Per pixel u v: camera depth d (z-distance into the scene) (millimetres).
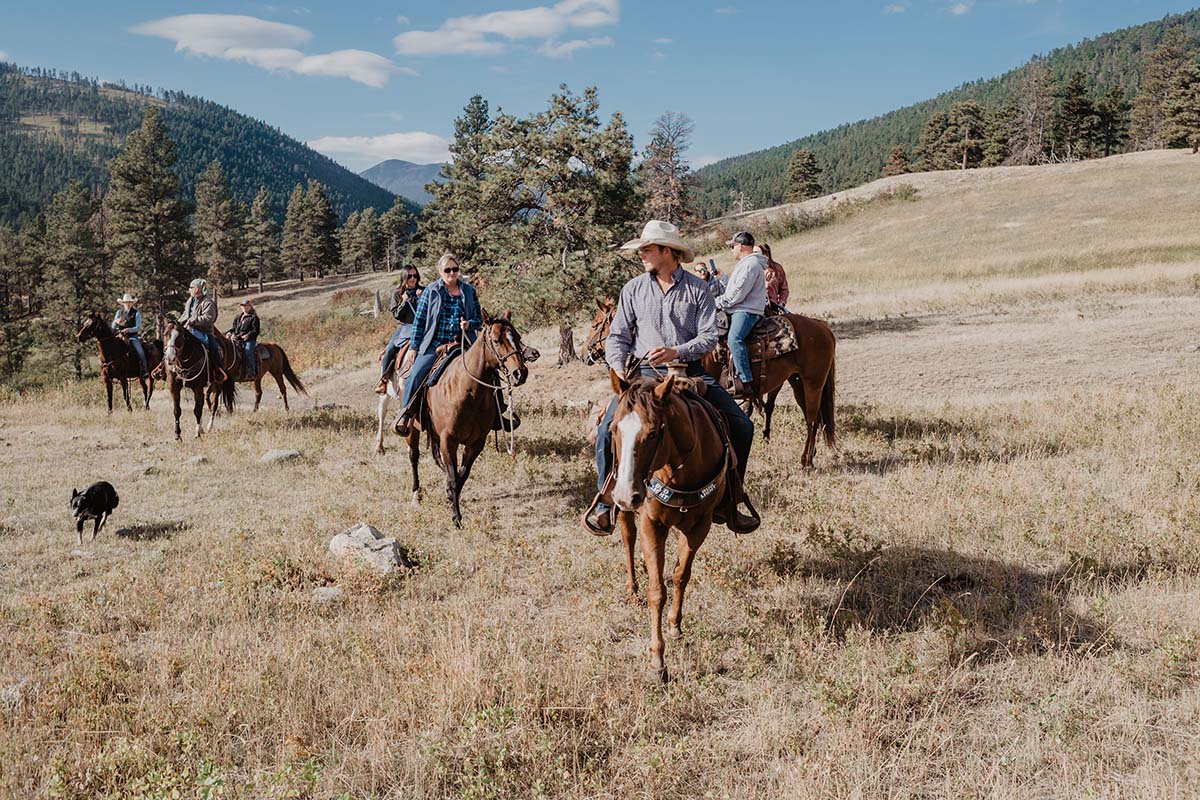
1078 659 5301
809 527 7430
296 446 13562
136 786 4043
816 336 10281
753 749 4543
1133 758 4273
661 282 5652
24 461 12984
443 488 10609
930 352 19641
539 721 4734
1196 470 8789
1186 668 5078
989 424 12062
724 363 9914
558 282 21266
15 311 84125
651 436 4504
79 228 62312
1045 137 105812
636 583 6617
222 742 4633
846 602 6398
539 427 14414
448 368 9172
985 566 6848
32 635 6125
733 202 158750
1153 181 54969
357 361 32031
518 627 6156
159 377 18750
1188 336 18250
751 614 6129
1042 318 22875
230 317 86438
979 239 47344
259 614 6562
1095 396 13227
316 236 116500
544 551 7973
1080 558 6695
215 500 10328
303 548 7973
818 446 11438
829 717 4703
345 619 6379
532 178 21562
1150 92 107000
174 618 6500
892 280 37125
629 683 5180
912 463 10023
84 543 8594
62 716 4992
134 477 11602
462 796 4102
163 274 62062
